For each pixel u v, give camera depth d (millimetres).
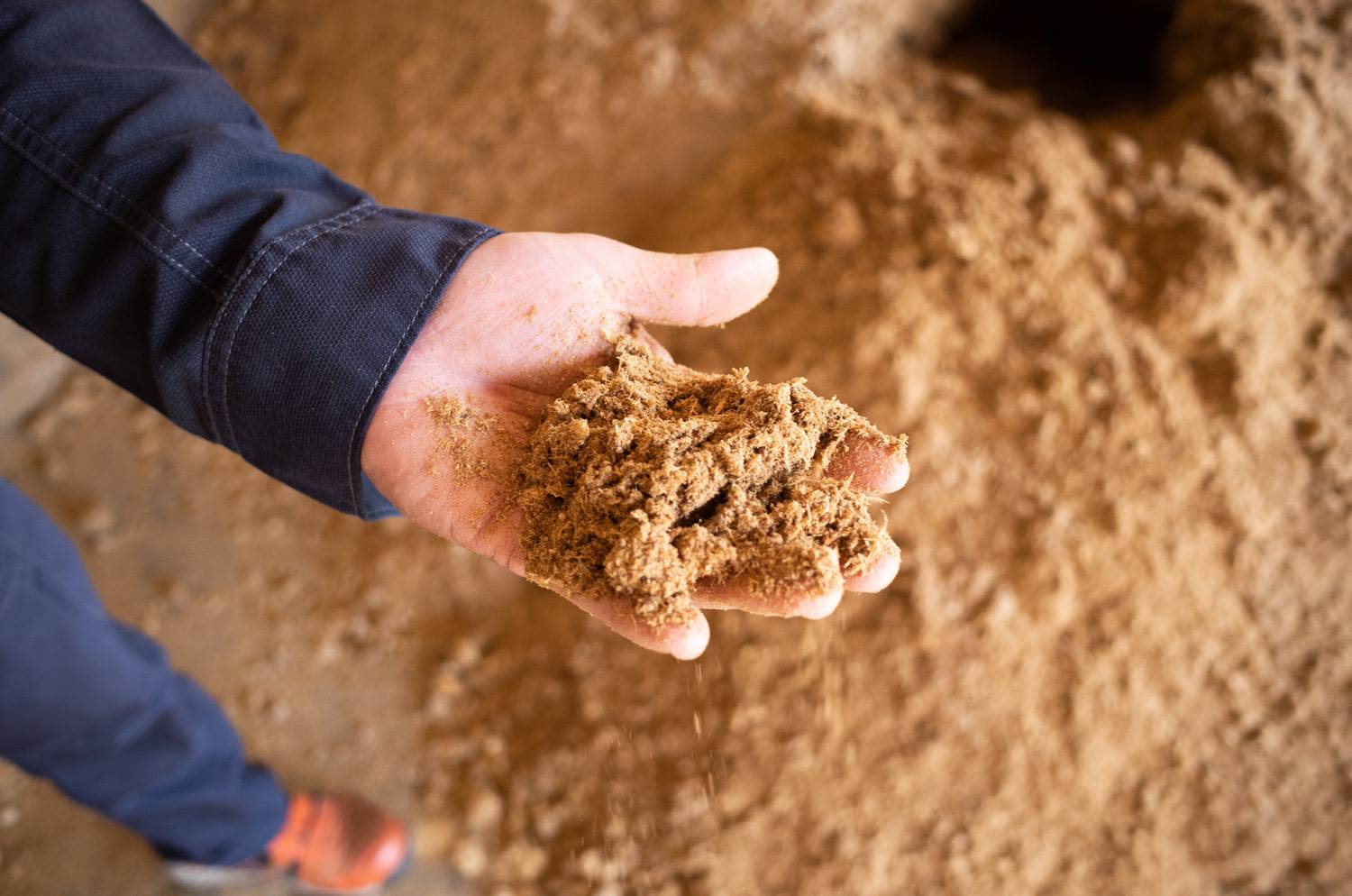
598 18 815
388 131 830
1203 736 592
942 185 680
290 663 681
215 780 546
